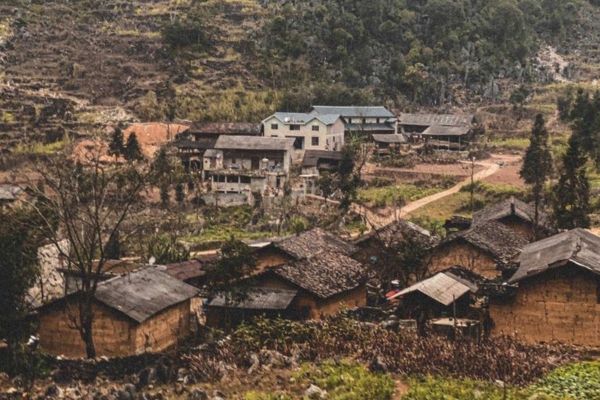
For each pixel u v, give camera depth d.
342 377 38.97
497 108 161.12
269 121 130.62
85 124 135.25
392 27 176.00
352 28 171.25
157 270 53.56
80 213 63.94
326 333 44.75
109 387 38.12
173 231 89.50
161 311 48.38
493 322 46.03
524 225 68.69
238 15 175.25
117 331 45.53
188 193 111.69
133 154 110.25
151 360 41.19
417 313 49.56
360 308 52.25
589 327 44.38
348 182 105.81
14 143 127.12
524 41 186.25
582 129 113.56
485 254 59.12
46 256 54.06
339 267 56.88
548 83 177.88
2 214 47.25
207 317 52.78
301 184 110.50
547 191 99.19
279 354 42.09
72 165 96.38
